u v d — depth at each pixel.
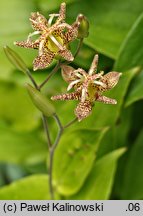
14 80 0.39
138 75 0.35
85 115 0.28
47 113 0.30
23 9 0.37
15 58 0.29
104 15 0.35
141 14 0.34
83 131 0.35
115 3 0.36
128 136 0.39
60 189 0.36
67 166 0.36
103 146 0.37
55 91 0.38
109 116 0.35
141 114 0.38
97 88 0.29
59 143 0.36
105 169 0.36
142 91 0.35
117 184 0.39
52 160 0.33
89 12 0.35
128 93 0.35
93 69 0.28
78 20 0.29
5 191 0.37
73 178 0.36
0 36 0.37
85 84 0.28
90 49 0.36
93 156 0.35
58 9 0.36
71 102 0.35
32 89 0.29
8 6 0.37
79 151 0.36
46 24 0.29
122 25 0.36
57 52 0.28
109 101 0.28
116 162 0.37
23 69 0.30
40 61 0.28
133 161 0.38
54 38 0.28
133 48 0.34
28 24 0.37
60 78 0.38
